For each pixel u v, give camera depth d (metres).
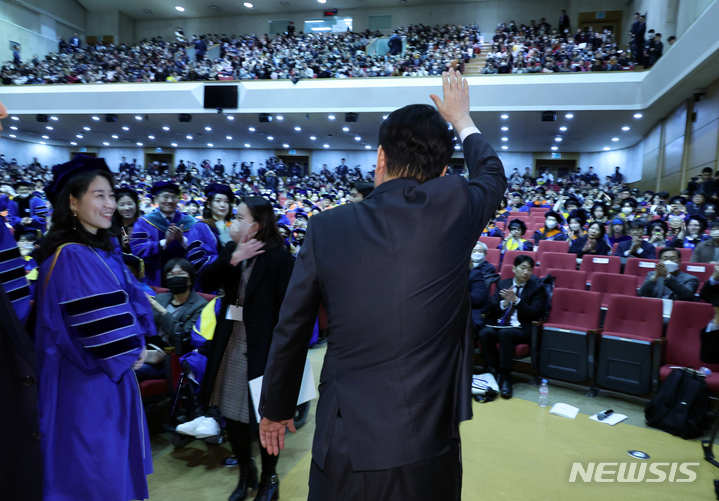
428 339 0.84
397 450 0.81
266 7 22.53
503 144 20.72
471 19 21.11
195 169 23.20
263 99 16.25
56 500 1.45
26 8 20.69
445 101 1.18
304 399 2.08
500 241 7.29
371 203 0.91
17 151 24.69
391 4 21.70
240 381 2.08
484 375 3.74
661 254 4.30
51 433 1.47
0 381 1.17
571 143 19.89
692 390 3.00
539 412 3.33
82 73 19.02
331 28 22.12
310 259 0.90
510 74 14.09
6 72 18.94
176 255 3.78
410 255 0.84
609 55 14.88
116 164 26.55
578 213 7.27
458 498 0.90
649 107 13.36
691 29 10.11
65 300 1.47
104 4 23.02
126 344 1.54
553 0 20.27
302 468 2.44
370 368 0.84
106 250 1.64
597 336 3.74
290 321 0.92
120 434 1.57
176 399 2.52
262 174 22.98
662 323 3.66
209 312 2.54
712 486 2.40
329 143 22.92
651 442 2.90
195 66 18.86
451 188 0.90
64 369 1.52
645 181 17.41
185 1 22.33
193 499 2.13
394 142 0.97
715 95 11.00
